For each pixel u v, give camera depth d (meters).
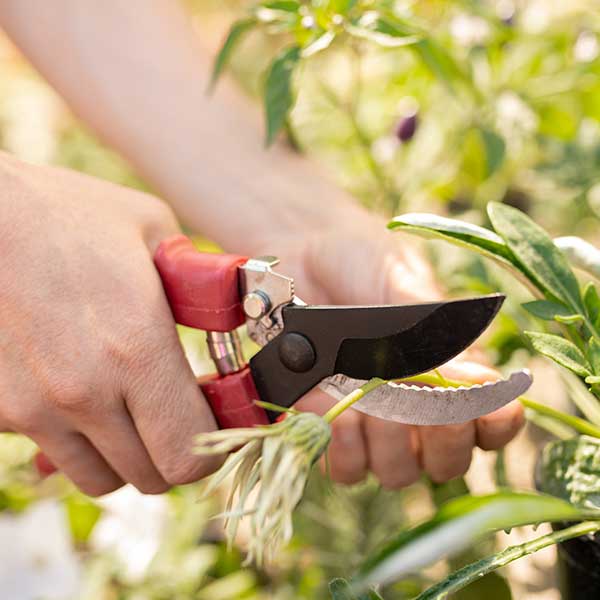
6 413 0.85
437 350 0.67
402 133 1.34
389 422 0.96
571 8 1.42
